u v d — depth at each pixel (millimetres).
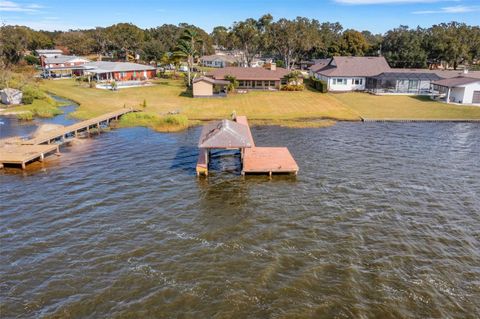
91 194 29531
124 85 90250
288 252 21531
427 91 79875
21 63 115688
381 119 56531
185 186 31281
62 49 176125
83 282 18891
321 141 45375
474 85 67938
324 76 87125
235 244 22344
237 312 16844
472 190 30750
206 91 73812
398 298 17859
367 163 37312
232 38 124000
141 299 17656
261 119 56969
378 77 78625
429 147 43094
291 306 17234
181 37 86188
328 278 19219
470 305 17516
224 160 38188
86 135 48125
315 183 31984
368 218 25766
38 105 65625
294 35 111312
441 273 19812
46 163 37000
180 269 19906
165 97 74188
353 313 16859
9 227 24328
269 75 84688
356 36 127938
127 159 38344
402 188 31016
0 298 17766
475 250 22047
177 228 24266
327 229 24219
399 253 21578
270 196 29312
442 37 114000
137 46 152250
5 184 31516
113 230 24000
